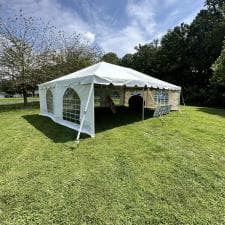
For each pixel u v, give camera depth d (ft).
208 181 12.83
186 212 9.79
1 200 10.38
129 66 104.12
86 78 21.83
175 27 83.15
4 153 16.99
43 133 23.45
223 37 68.85
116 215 9.44
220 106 67.72
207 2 81.51
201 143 20.48
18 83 50.29
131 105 48.06
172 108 45.29
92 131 21.56
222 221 9.25
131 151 17.54
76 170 13.83
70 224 8.83
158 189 11.71
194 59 77.97
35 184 11.96
